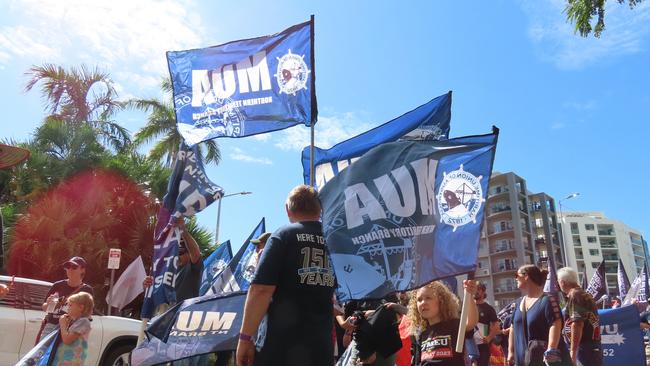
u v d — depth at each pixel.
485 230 83.81
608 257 119.81
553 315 4.61
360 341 4.07
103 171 16.22
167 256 5.31
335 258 3.94
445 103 7.51
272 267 3.03
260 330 3.02
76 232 14.67
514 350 5.04
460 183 3.90
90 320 5.58
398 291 3.74
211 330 4.50
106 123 23.42
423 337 4.12
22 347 7.43
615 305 13.07
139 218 15.79
